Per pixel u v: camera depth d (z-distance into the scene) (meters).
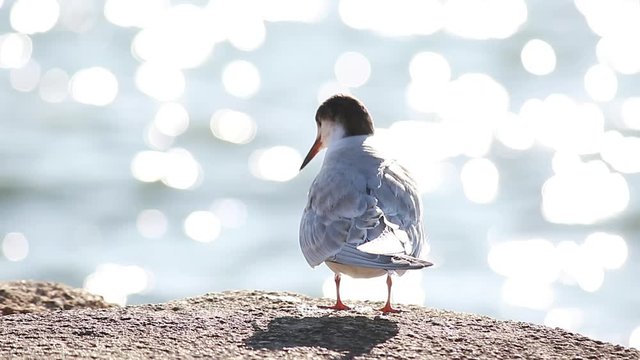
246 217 21.64
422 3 39.75
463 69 32.91
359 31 37.12
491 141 26.02
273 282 18.09
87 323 7.73
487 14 38.59
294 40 36.31
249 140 26.47
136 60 34.19
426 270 18.39
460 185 23.05
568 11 38.84
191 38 36.22
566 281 18.09
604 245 19.86
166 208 22.39
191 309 8.21
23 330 7.57
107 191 23.45
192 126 27.78
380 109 28.88
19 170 24.77
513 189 22.89
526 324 7.95
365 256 7.87
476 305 16.98
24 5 38.59
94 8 38.25
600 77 31.80
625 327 16.33
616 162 24.67
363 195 8.23
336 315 8.09
